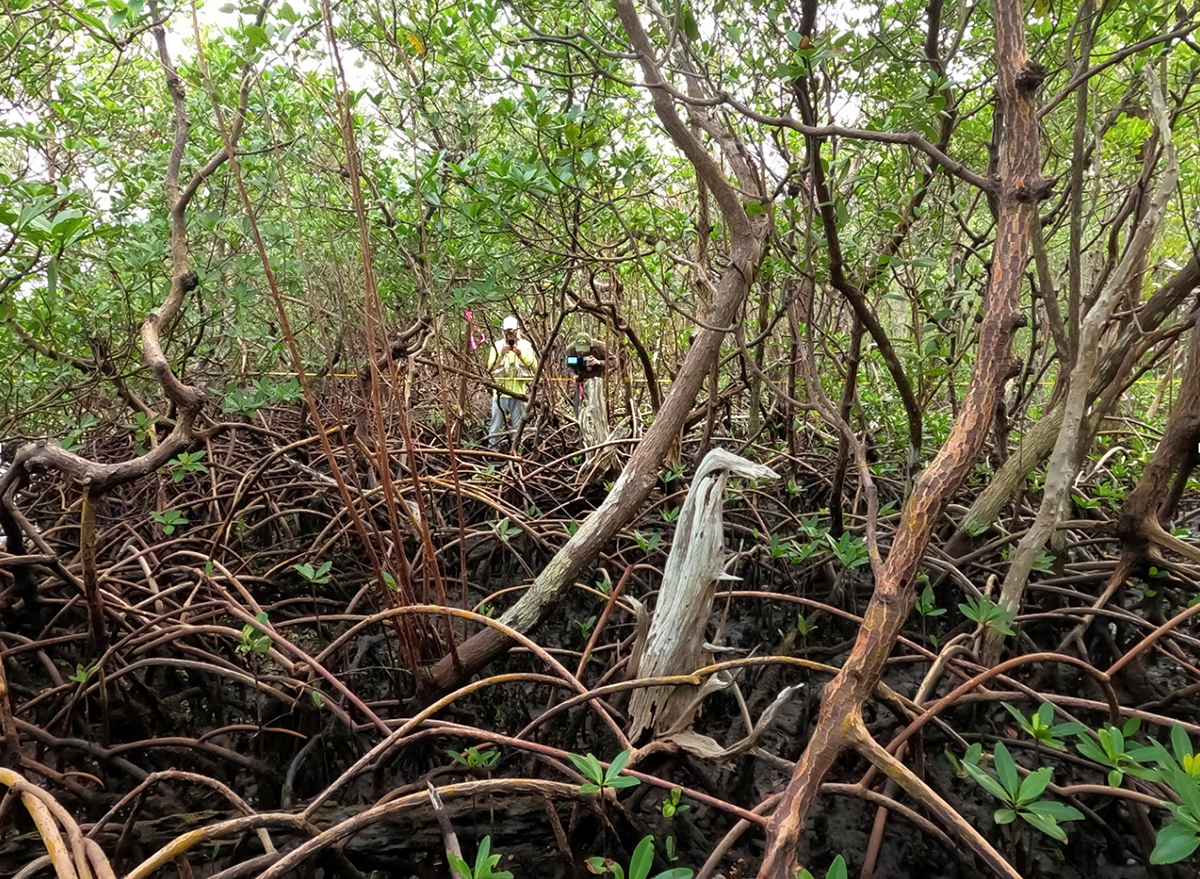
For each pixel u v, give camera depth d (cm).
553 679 188
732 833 146
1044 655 186
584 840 195
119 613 279
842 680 124
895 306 568
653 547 293
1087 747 141
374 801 219
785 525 408
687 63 246
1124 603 321
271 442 503
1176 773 119
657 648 190
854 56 241
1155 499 268
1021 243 132
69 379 399
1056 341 265
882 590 124
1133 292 274
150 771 235
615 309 419
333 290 322
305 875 179
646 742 200
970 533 298
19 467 245
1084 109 222
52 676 257
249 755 250
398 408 220
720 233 385
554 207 369
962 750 233
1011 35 135
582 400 538
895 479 455
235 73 326
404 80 315
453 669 238
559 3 276
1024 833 196
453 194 395
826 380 458
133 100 412
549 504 492
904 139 170
